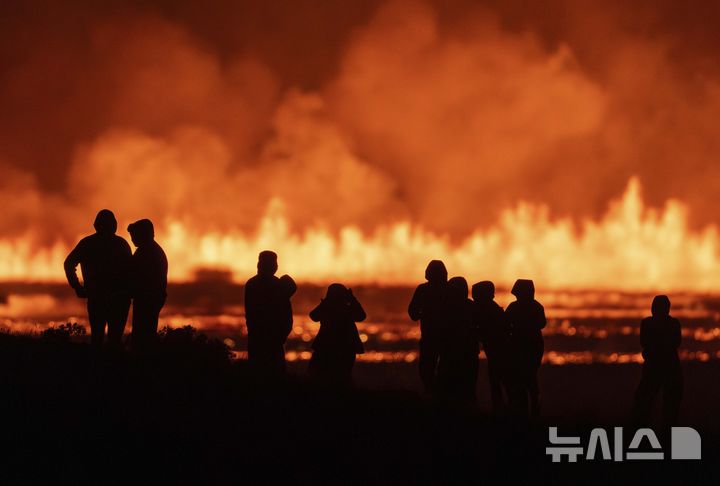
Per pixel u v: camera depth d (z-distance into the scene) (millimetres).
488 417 59094
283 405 57156
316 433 52844
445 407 59281
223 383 60188
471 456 52188
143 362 62875
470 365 63062
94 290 66500
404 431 54562
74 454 47781
